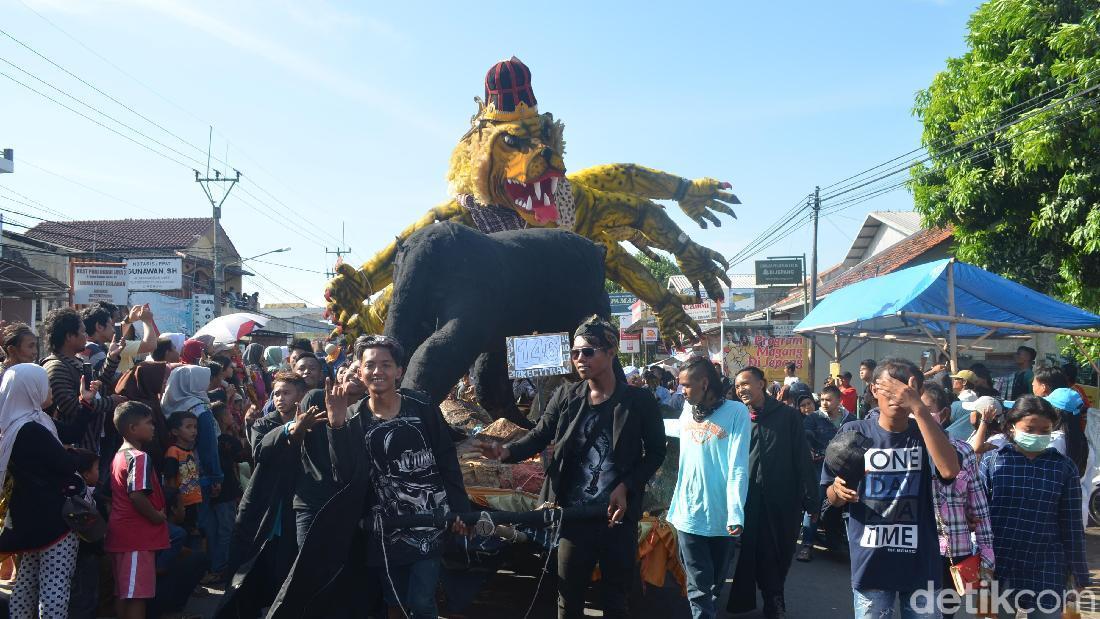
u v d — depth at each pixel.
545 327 7.21
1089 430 9.58
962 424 7.25
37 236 36.41
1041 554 4.41
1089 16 13.00
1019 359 11.39
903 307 10.04
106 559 6.05
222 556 6.69
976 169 14.93
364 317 10.02
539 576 6.46
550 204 9.91
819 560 8.22
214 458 6.37
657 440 4.50
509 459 4.67
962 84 15.74
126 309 21.81
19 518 4.79
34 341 5.90
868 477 3.97
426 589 3.97
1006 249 15.30
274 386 5.06
